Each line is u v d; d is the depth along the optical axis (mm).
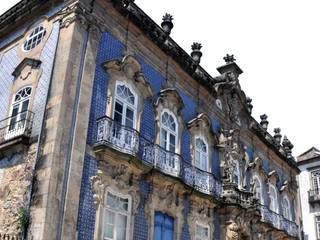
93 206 13242
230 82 23812
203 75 21406
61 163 12469
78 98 13711
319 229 34438
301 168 37375
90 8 15219
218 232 19172
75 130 13203
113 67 15555
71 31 14297
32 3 16391
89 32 14891
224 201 19406
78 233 12461
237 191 20219
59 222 11891
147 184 15672
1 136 14391
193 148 19094
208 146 20500
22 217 11930
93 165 13648
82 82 13977
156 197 15906
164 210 16250
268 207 25469
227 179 20422
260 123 29250
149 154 15734
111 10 16141
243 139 24609
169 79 18844
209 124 20625
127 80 16156
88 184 13297
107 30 15852
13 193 13016
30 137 13383
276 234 25031
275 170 28484
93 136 14000
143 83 16828
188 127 19219
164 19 19656
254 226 22141
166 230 16188
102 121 14156
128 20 16797
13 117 14656
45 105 13469
